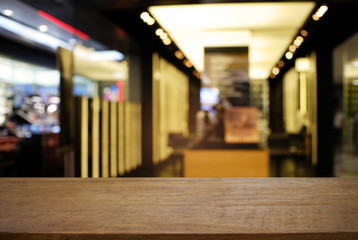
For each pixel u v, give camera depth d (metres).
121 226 0.45
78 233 0.43
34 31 7.30
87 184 0.69
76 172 5.37
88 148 5.70
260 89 16.11
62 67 4.83
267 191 0.63
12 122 7.60
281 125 15.40
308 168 8.30
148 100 8.22
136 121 7.90
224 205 0.54
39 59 9.33
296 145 11.25
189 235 0.43
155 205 0.55
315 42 7.57
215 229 0.44
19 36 7.57
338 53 7.61
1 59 8.66
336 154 7.96
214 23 6.61
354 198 0.58
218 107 5.39
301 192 0.62
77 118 5.39
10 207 0.54
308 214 0.50
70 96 5.05
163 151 9.64
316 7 5.32
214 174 4.99
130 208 0.53
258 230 0.44
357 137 8.03
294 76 12.40
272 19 6.45
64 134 4.84
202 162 5.00
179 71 12.34
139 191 0.63
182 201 0.57
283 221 0.47
